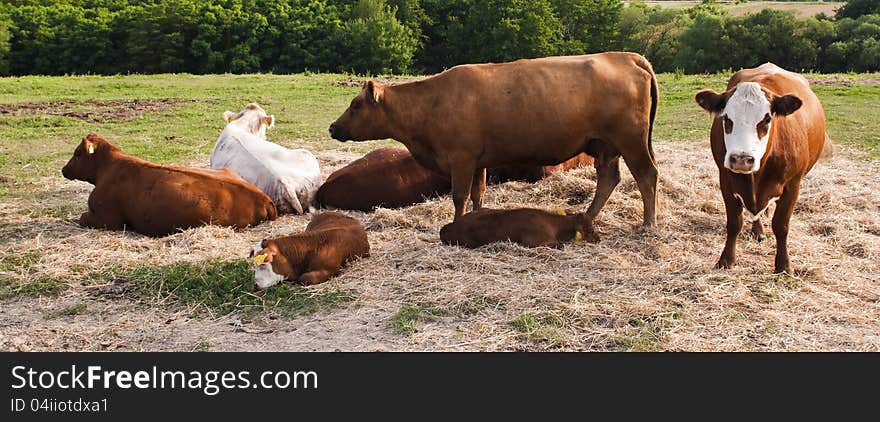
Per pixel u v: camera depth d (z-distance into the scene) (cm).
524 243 715
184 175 775
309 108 1694
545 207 866
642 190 776
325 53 5403
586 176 958
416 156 801
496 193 899
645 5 7438
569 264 679
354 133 779
